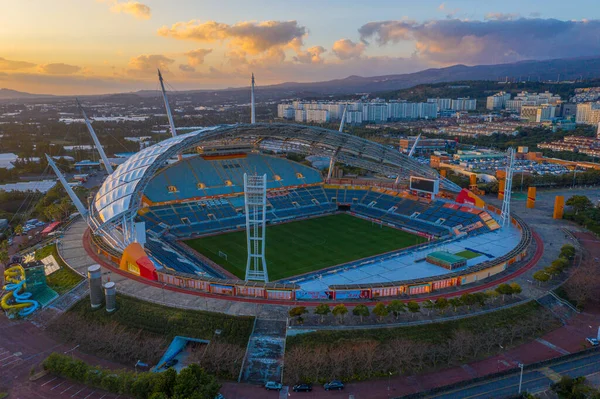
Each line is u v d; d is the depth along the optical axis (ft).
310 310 285.23
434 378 230.27
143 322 271.69
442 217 521.65
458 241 435.12
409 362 236.63
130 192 381.40
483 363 242.99
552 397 211.61
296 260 411.54
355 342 247.91
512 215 510.17
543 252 401.29
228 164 615.98
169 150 397.80
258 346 250.16
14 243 459.32
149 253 378.53
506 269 358.43
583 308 303.68
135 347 250.98
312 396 215.92
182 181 563.89
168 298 297.94
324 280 341.82
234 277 370.73
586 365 237.86
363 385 224.74
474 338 254.68
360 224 536.83
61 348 261.03
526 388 218.18
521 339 266.57
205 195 556.10
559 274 347.15
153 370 235.61
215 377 224.74
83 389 220.23
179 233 483.92
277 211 567.18
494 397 210.38
